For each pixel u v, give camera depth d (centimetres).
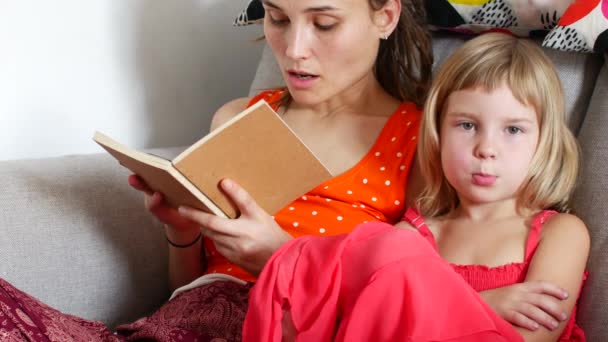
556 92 127
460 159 126
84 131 176
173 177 111
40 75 167
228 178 117
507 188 125
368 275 102
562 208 131
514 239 126
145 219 150
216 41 197
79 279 139
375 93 150
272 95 157
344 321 101
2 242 132
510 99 123
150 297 151
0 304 101
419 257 103
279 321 104
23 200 137
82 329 114
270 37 137
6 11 161
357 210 140
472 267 124
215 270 145
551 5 139
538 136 126
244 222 120
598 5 132
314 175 118
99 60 176
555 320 116
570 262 121
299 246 109
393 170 142
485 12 147
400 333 99
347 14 131
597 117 133
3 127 163
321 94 137
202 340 121
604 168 129
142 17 182
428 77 153
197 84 195
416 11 151
